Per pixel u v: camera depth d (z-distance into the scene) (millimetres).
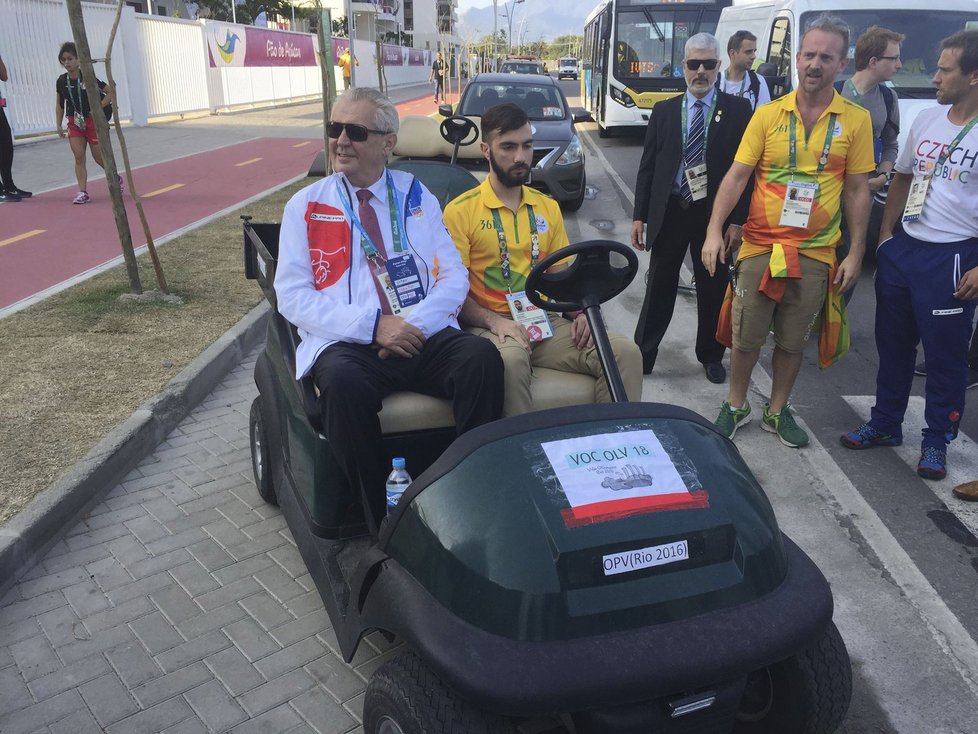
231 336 5488
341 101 2914
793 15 8258
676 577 1902
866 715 2559
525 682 1709
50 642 2857
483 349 2691
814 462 4145
